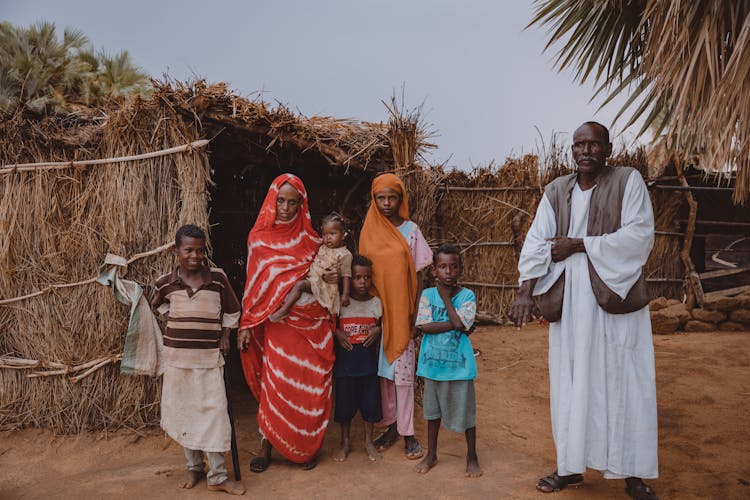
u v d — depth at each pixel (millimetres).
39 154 4129
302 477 3369
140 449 3799
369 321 3662
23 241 4102
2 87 12305
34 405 4086
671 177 7898
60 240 4070
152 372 3922
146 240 3982
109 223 3990
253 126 4105
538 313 8273
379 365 3717
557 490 3137
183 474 3393
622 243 2826
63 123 4211
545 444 3916
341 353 3660
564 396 2973
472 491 3156
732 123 2963
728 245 8680
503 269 8359
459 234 8562
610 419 2883
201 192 3973
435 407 3426
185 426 3107
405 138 4652
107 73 14305
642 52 4340
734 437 3871
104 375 4039
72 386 4047
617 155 8047
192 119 3979
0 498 3189
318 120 4547
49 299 4078
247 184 7035
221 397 3150
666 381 5180
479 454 3723
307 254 3555
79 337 4051
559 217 3080
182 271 3205
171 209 3984
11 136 4113
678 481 3227
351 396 3645
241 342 3498
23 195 4113
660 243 8156
